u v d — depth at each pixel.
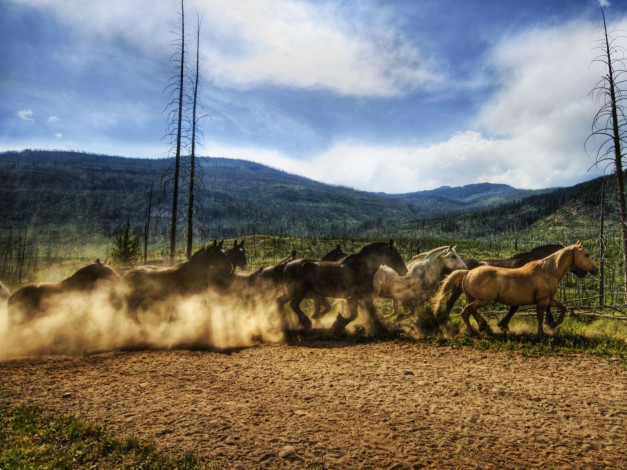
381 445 4.47
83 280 9.70
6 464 4.00
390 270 11.87
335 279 10.29
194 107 21.33
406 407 5.55
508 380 6.66
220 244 10.51
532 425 4.98
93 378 6.75
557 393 6.05
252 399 5.85
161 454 4.21
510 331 10.33
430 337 9.70
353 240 161.62
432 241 150.88
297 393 6.09
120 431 4.75
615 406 5.52
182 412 5.32
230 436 4.64
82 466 4.03
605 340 9.07
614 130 15.31
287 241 157.38
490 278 9.70
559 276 9.52
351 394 6.05
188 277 10.03
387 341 9.55
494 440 4.59
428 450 4.36
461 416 5.25
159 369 7.27
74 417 5.03
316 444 4.48
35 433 4.70
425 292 11.56
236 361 7.87
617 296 18.08
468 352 8.47
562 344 8.87
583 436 4.68
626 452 4.29
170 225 21.80
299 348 8.99
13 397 5.83
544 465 4.05
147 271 10.08
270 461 4.12
